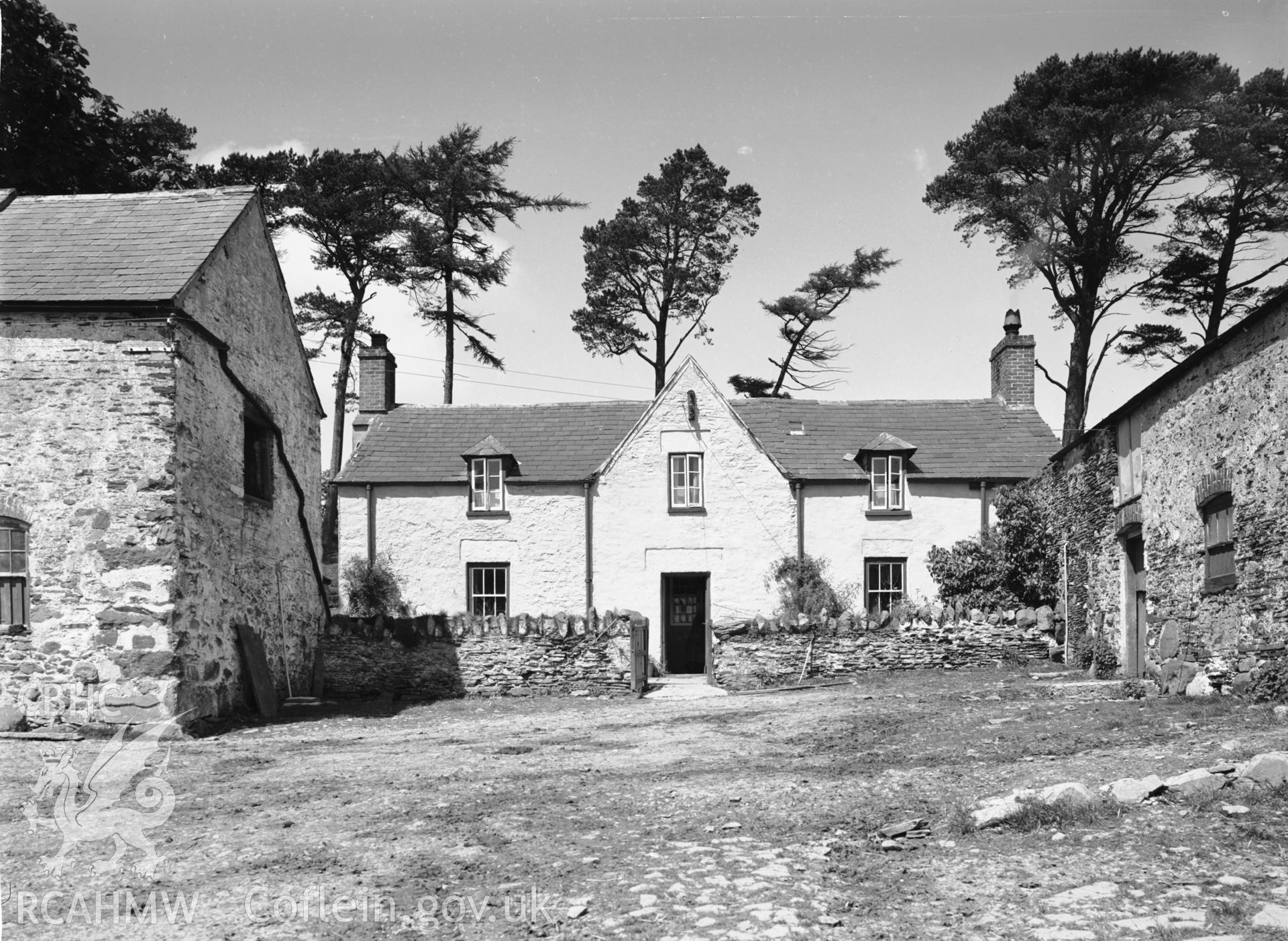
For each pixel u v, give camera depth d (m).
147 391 14.61
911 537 25.06
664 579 25.16
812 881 6.53
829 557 24.97
